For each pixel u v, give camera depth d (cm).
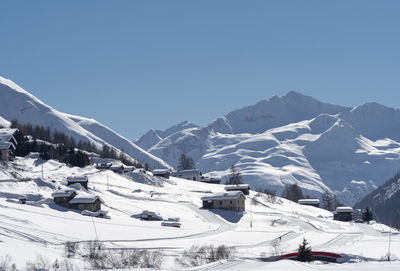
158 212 17012
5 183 16238
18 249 8725
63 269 8044
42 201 14850
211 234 13950
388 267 8125
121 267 8762
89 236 11231
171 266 9119
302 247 9900
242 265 8094
